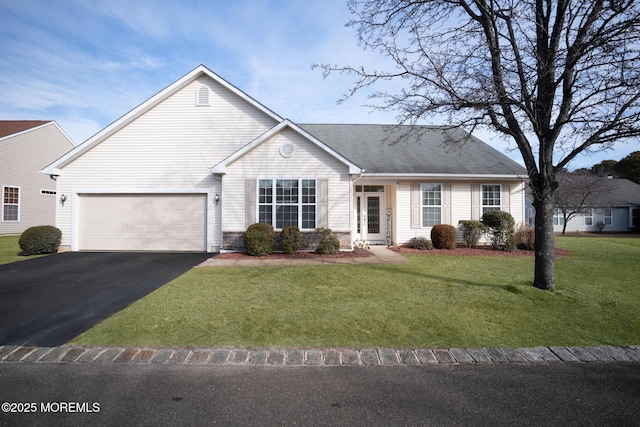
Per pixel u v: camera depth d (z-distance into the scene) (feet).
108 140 40.57
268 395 9.55
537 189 20.71
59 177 40.34
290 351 12.31
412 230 43.52
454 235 40.37
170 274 25.94
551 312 16.63
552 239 20.58
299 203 36.60
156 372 10.86
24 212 63.21
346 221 36.68
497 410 8.93
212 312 16.55
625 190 90.79
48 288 21.68
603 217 85.20
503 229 39.17
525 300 18.42
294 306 17.51
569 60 17.63
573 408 9.04
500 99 19.66
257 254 34.06
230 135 40.86
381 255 35.09
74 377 10.61
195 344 12.91
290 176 36.83
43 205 67.21
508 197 44.70
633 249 40.16
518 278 23.93
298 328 14.52
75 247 40.06
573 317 15.98
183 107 40.98
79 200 40.52
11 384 10.24
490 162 45.91
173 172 40.55
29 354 12.13
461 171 42.88
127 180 40.42
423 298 18.90
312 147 36.91
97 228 40.50
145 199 40.52
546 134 19.86
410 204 43.60
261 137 36.37
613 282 22.57
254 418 8.53
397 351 12.34
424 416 8.65
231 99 41.01
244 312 16.53
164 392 9.72
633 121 17.12
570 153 19.36
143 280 23.86
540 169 20.13
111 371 10.94
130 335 13.79
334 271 26.43
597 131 18.11
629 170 115.55
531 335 13.92
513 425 8.34
